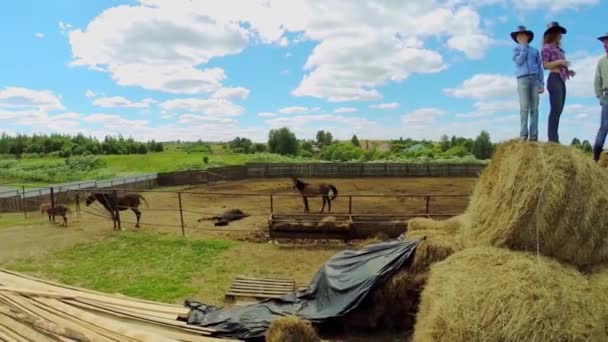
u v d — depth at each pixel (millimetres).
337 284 5016
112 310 4574
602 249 3203
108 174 33781
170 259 8320
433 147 56094
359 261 5160
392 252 5008
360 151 53594
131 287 6605
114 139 65375
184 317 4766
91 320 3820
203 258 8391
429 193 20406
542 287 2811
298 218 10781
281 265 7879
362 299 4754
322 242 9609
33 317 3861
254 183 27047
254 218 13234
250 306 5133
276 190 22688
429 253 4750
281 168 32656
